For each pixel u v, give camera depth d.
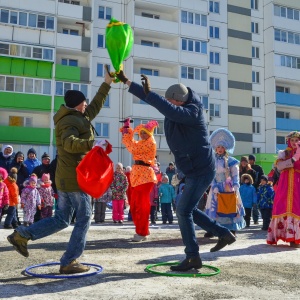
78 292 3.25
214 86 36.34
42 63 29.72
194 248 4.16
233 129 36.56
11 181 9.32
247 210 10.78
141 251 5.59
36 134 29.27
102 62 32.38
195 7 34.84
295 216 6.17
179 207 4.20
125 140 7.00
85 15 31.14
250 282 3.69
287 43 38.72
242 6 38.28
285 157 6.50
